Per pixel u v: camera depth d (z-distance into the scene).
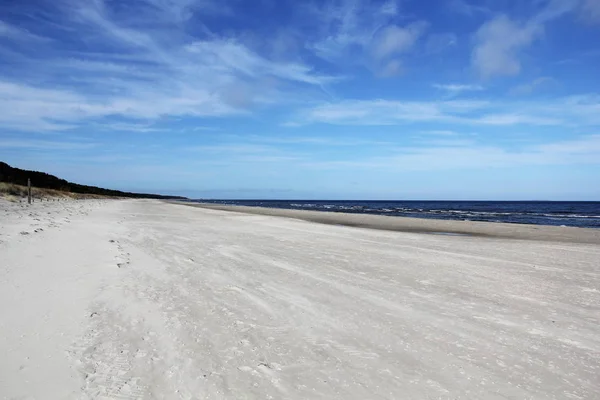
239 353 4.38
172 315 5.41
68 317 4.95
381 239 16.64
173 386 3.56
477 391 3.80
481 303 6.86
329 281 8.03
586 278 9.36
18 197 31.20
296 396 3.54
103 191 104.75
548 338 5.27
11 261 7.48
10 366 3.63
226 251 11.41
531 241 17.77
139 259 9.09
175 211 37.94
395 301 6.75
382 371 4.13
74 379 3.51
